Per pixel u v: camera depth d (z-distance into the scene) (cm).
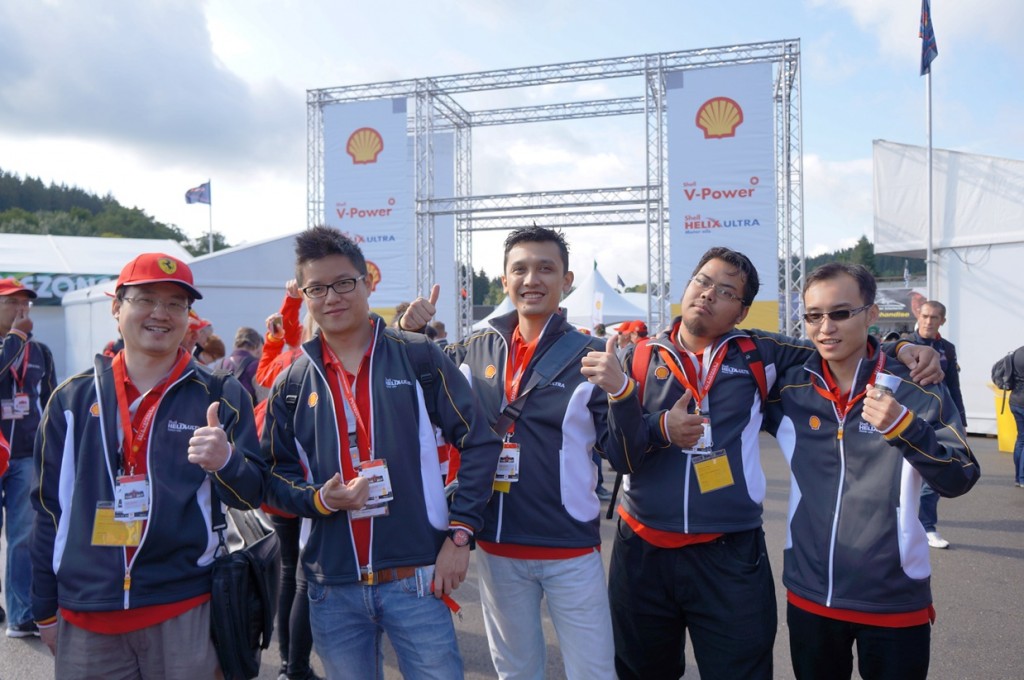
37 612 219
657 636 262
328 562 220
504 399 263
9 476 406
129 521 210
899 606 221
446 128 1731
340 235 231
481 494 228
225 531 231
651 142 1362
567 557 248
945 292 1161
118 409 220
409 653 222
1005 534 583
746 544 248
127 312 219
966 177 1134
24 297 446
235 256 1645
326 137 1498
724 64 1288
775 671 358
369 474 218
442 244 1759
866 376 233
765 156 1253
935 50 1168
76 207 9325
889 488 225
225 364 573
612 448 238
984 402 1125
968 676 344
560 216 1532
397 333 238
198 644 217
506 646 260
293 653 335
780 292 1323
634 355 279
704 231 1279
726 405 254
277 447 233
